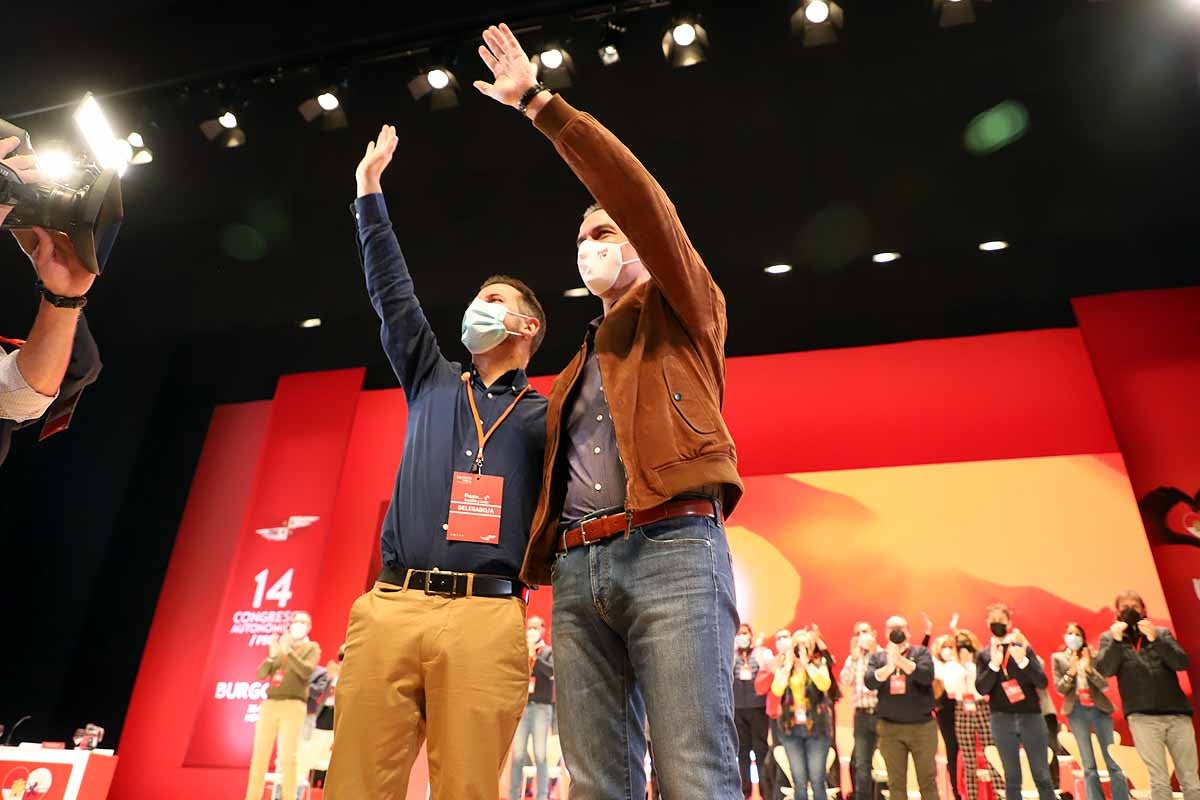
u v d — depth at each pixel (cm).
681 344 147
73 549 739
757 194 647
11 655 677
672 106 578
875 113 580
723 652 126
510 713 158
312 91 554
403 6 514
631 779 134
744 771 614
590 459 148
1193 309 638
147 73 542
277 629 714
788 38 522
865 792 566
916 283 721
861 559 651
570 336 774
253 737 677
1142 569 594
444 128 601
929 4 498
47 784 403
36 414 130
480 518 171
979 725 583
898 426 683
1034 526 628
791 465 690
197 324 809
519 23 518
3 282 582
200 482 825
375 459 784
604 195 138
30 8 512
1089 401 655
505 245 695
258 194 652
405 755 157
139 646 762
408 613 162
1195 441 604
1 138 119
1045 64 539
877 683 564
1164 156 595
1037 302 710
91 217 116
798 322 749
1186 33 510
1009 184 625
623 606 133
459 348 761
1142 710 516
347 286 744
